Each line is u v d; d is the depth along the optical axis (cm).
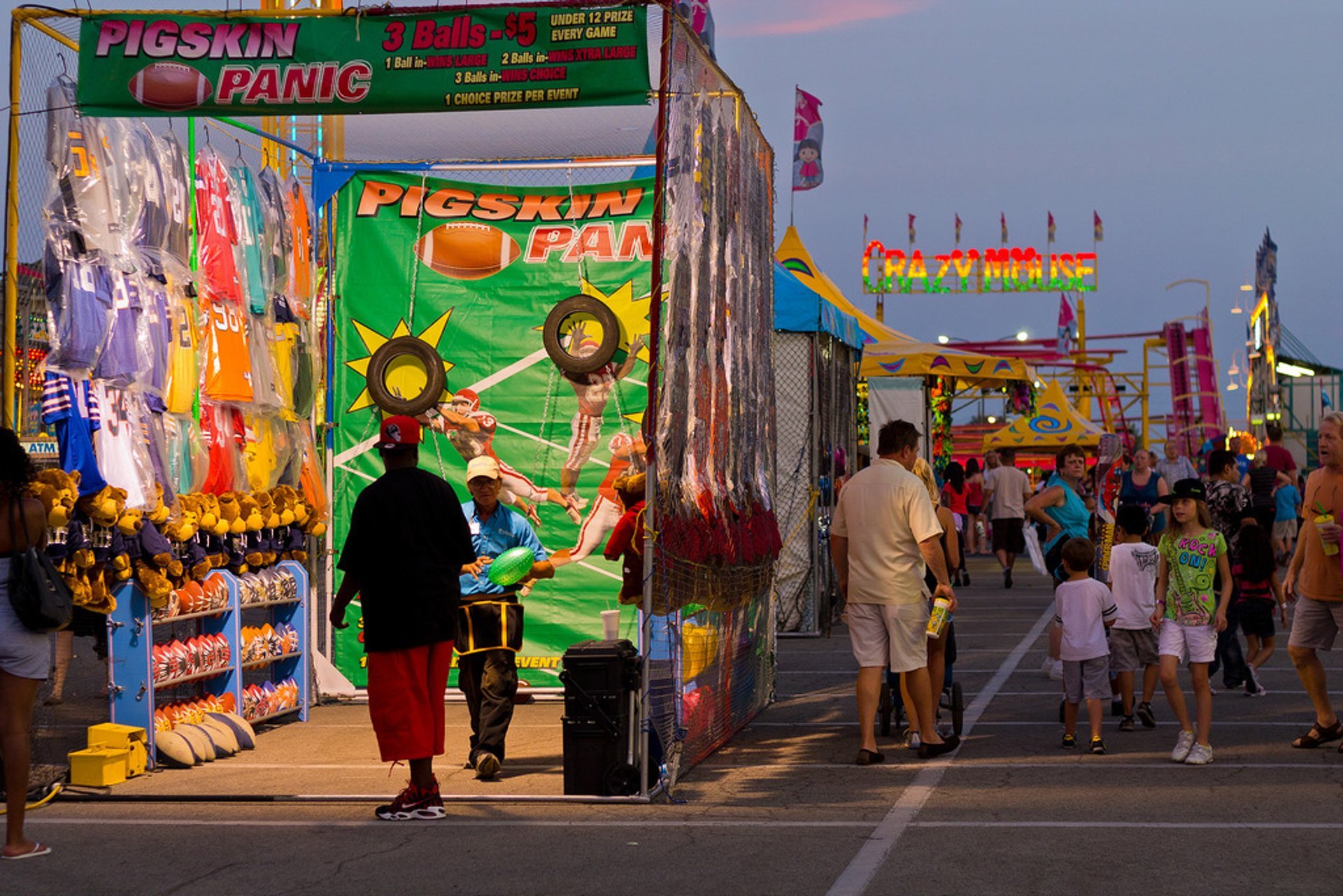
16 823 696
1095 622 973
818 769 926
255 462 1123
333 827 757
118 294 926
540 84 853
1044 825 740
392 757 766
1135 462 1609
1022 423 4106
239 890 629
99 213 921
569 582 1230
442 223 1245
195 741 967
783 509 1773
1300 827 727
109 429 908
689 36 865
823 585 1803
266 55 884
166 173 1001
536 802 816
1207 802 795
